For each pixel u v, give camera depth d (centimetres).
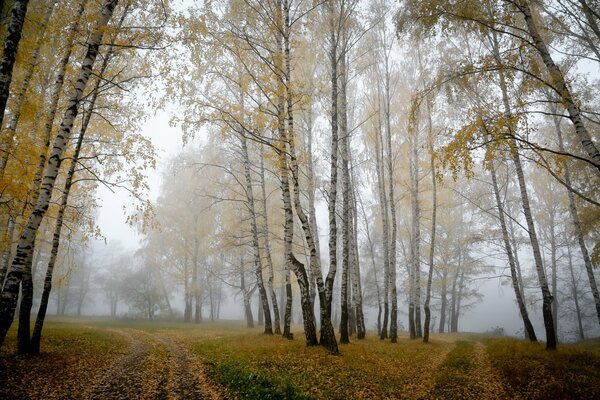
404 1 907
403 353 1150
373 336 1855
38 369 756
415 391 728
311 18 1212
